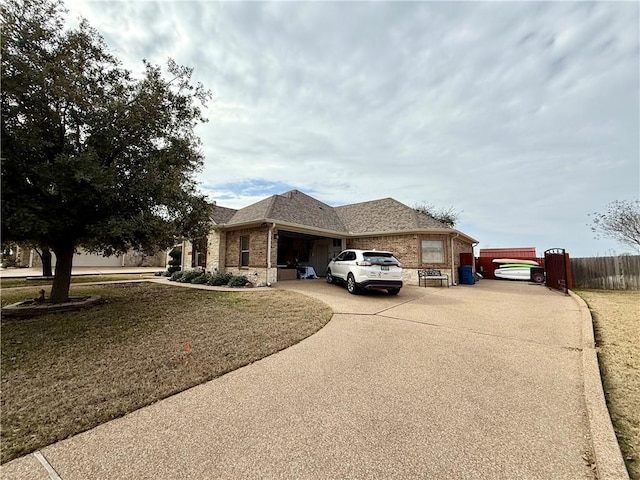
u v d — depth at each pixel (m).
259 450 2.41
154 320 6.68
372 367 4.16
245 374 3.94
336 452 2.39
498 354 4.67
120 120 7.34
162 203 7.85
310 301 8.87
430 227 14.75
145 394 3.37
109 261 32.47
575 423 2.82
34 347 4.94
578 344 5.16
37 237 6.86
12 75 5.75
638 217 16.38
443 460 2.30
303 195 18.59
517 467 2.23
